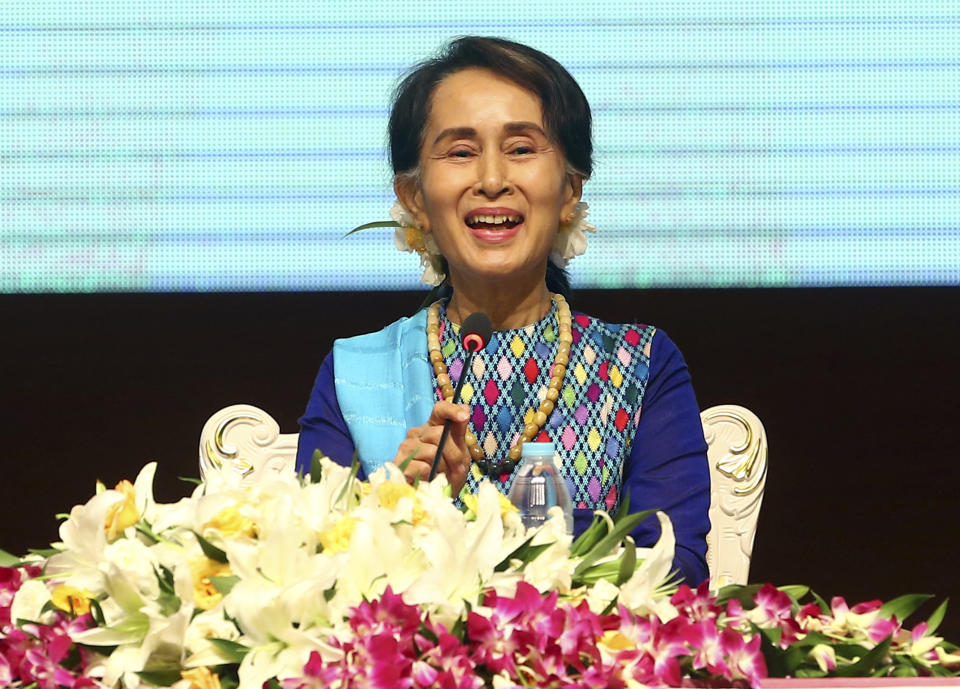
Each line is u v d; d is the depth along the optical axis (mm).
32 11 15234
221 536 3439
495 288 6668
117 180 15359
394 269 15320
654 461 6551
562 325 6812
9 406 16828
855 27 15094
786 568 17156
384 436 6691
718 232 15148
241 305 16359
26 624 3406
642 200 15125
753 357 16828
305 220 15320
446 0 15094
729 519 7500
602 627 3318
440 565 3316
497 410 6645
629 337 6918
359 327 16375
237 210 15344
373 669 3047
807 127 15125
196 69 15234
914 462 17031
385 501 3543
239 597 3248
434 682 3070
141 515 3719
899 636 3736
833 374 16875
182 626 3262
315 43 15195
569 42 15016
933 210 15211
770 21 15094
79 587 3520
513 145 6457
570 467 6516
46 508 17094
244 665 3188
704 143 15109
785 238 15211
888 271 15266
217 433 7691
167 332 16516
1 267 15445
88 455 17062
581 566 3660
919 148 15148
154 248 15398
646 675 3213
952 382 16828
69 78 15289
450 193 6477
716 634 3316
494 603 3242
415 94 6668
